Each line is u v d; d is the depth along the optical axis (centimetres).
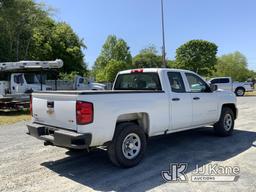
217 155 596
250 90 2794
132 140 532
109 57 7400
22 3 2498
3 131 933
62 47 3641
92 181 461
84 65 4209
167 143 709
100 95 483
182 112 632
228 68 7988
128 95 525
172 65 6844
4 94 1644
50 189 430
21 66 1694
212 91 735
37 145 709
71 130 480
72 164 552
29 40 2805
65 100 487
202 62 6538
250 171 494
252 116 1199
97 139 478
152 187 432
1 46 2569
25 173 503
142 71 646
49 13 2794
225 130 770
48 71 1869
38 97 555
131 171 506
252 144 691
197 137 774
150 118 562
